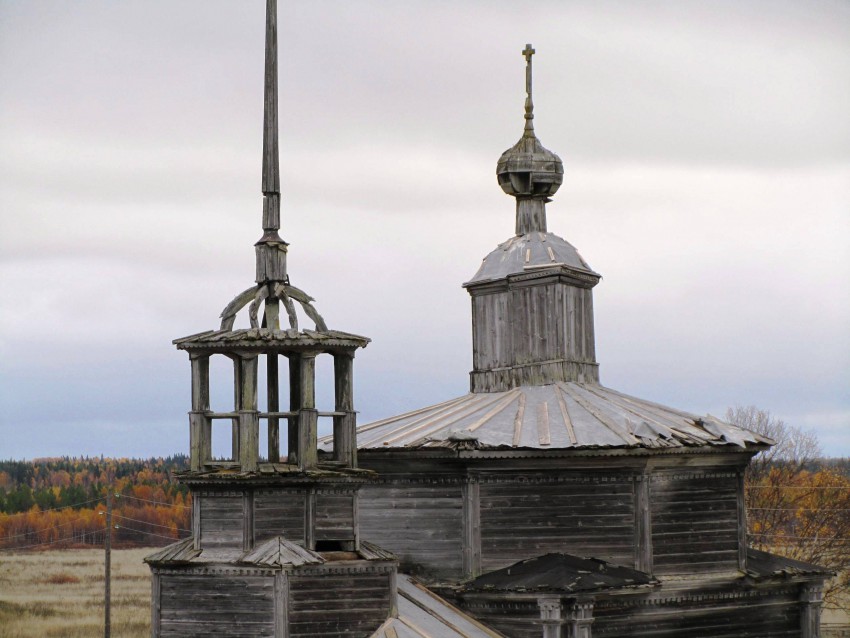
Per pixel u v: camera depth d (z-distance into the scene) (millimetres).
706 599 56344
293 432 49625
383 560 48594
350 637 47875
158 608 48188
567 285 61312
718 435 57312
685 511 56375
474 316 62906
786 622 58625
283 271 50344
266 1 52125
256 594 47156
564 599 52031
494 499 55156
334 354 50125
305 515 48406
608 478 55312
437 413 60031
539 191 64312
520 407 58750
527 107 64750
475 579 54531
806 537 115062
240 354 48531
